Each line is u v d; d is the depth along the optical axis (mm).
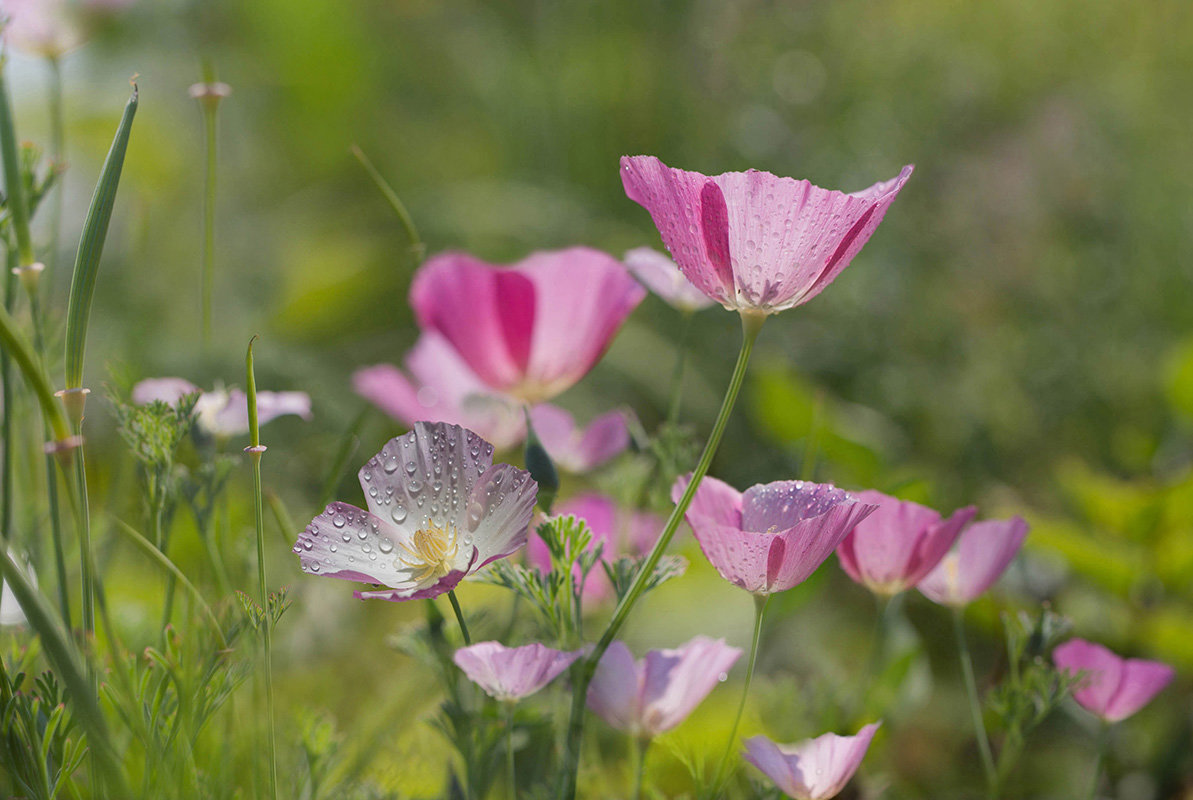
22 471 1182
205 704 1112
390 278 2578
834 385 2305
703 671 1129
